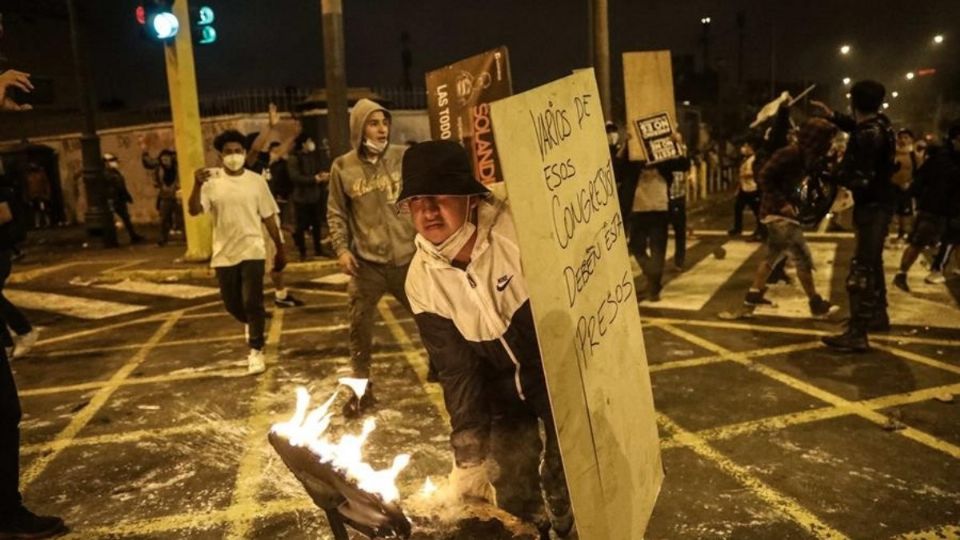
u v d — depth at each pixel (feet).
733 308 24.56
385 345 22.02
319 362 20.42
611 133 27.94
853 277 18.56
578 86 6.42
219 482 13.07
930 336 20.08
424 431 14.98
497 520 7.39
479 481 7.96
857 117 17.92
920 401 15.33
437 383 18.11
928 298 24.59
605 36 27.43
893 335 20.31
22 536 11.18
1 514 11.11
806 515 10.91
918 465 12.42
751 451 13.21
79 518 11.92
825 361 18.28
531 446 8.53
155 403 17.62
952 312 22.58
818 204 21.57
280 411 16.63
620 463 6.56
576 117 6.27
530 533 7.22
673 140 24.73
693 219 53.36
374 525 5.91
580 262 6.05
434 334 7.64
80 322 27.68
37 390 19.17
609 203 6.91
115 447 14.92
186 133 38.34
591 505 5.86
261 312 19.43
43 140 75.97
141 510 12.12
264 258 19.30
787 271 30.53
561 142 5.88
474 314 7.33
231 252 18.80
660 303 25.88
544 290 5.34
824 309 22.40
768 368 17.93
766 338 20.67
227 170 18.76
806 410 15.08
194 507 12.14
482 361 7.94
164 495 12.64
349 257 15.53
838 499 11.36
